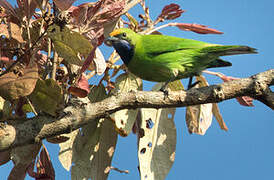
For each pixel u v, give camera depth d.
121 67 4.10
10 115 3.03
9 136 2.80
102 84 4.01
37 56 3.62
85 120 3.05
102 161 3.99
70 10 3.46
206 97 3.33
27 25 3.21
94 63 3.36
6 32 3.10
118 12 3.50
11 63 3.05
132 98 3.22
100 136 4.01
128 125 3.88
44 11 3.27
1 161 3.42
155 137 4.19
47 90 2.90
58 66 3.47
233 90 3.33
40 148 3.45
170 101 3.31
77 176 3.87
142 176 3.97
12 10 3.36
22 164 3.45
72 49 3.06
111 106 3.13
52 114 2.94
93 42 3.47
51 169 3.65
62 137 3.22
